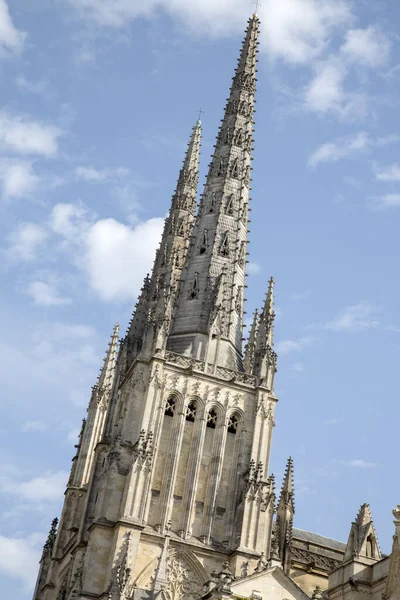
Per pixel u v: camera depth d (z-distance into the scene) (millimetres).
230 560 123000
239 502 126938
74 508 146500
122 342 146125
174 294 145500
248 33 173875
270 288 145500
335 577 90125
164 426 130500
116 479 123875
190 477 127812
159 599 103250
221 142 161125
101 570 118375
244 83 167125
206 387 133750
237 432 132750
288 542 128750
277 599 97688
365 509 91750
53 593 140500
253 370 137750
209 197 155125
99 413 154000
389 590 81125
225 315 142000
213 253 148125
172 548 122250
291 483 134250
